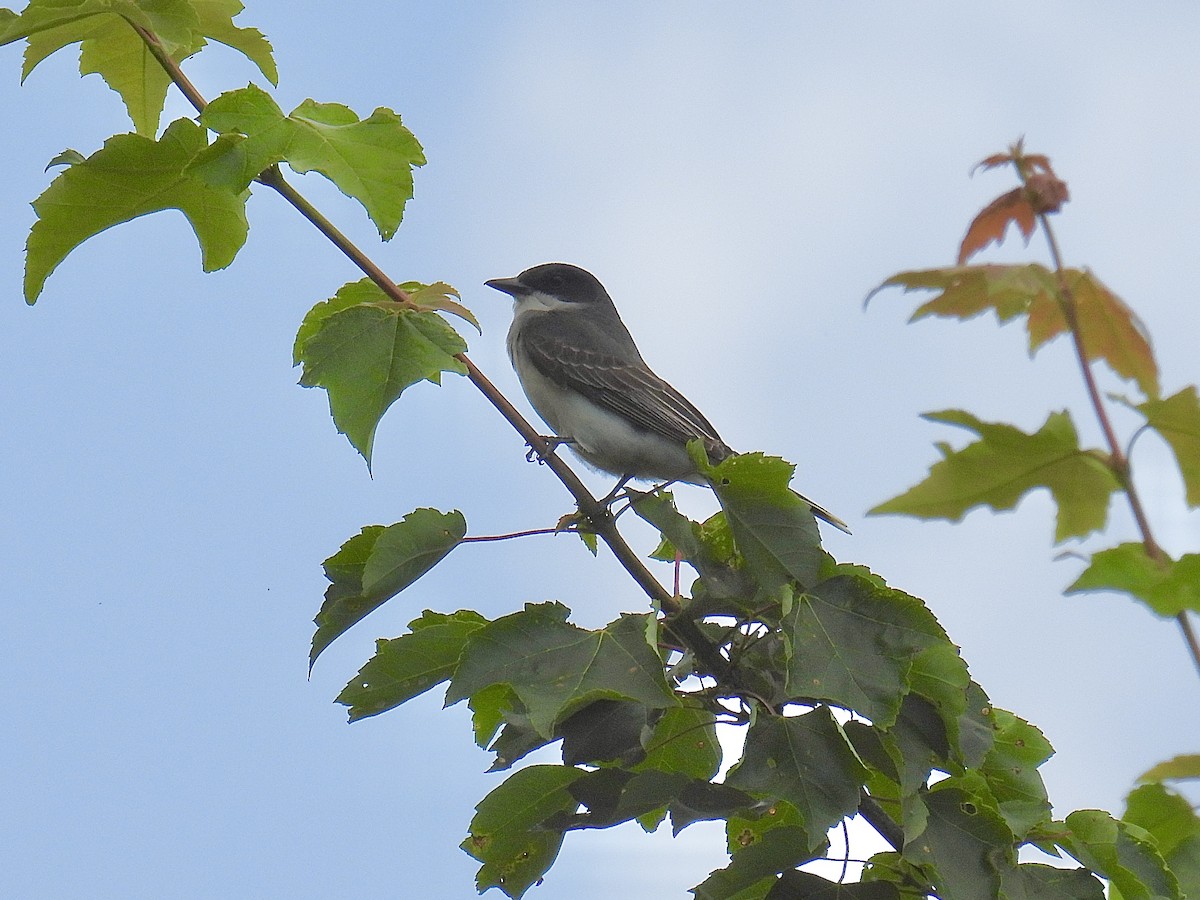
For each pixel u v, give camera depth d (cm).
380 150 738
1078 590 371
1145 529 376
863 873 691
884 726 619
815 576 669
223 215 831
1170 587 360
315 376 722
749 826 751
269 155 724
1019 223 389
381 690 696
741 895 675
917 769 635
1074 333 379
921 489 411
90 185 791
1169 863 583
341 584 729
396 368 723
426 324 736
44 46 841
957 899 620
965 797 649
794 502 677
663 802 656
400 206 733
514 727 710
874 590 657
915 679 649
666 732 752
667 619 714
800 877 655
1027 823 653
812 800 603
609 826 681
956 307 390
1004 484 404
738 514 680
